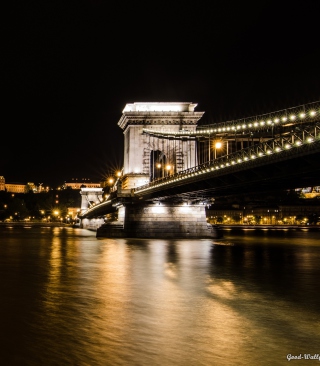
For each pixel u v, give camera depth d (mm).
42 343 11438
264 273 25031
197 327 12984
